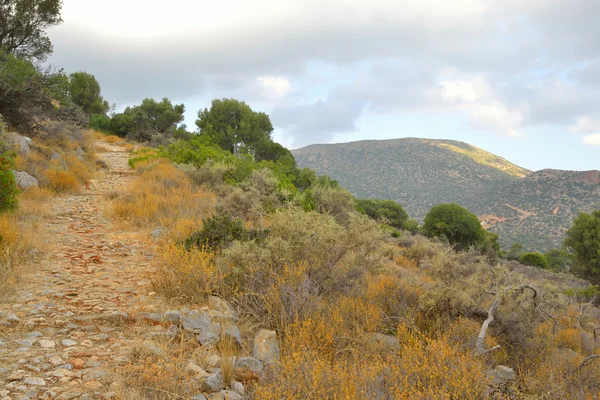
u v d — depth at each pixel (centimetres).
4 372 331
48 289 563
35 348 383
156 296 554
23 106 1936
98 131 4094
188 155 2097
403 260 1468
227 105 3675
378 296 657
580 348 667
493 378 426
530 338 593
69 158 1894
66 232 952
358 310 561
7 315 453
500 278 662
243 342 440
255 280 554
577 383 488
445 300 620
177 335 433
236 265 589
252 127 3631
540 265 5244
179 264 587
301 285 549
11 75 1858
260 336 437
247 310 519
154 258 766
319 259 629
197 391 326
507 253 6294
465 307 614
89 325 445
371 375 351
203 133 3559
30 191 1270
